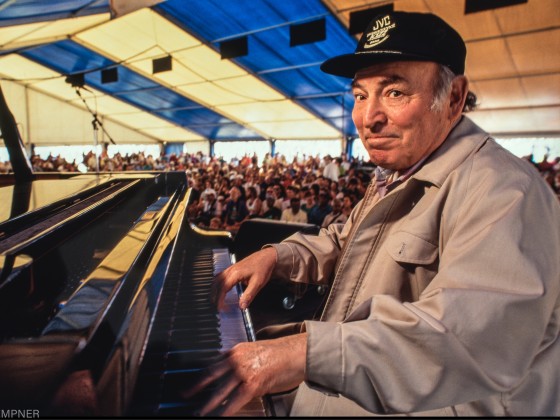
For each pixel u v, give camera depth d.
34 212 1.00
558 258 0.71
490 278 0.66
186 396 0.59
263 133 20.72
